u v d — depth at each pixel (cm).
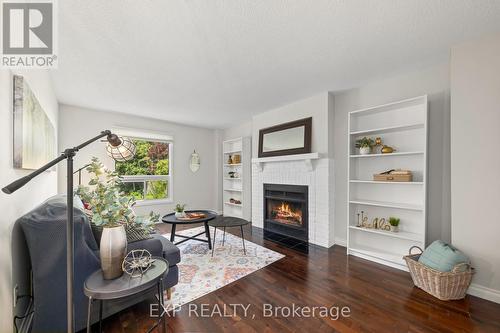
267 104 366
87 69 238
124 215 140
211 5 148
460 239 196
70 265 96
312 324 158
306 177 345
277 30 176
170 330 153
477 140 189
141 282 119
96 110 392
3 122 112
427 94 245
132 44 192
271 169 402
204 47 199
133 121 436
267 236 367
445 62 231
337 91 311
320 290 202
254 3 147
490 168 184
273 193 402
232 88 297
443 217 235
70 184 96
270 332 151
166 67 236
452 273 179
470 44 192
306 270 242
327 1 146
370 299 187
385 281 218
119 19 160
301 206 356
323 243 321
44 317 130
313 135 335
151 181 469
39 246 128
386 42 195
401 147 263
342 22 168
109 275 122
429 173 244
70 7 147
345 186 315
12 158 122
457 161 198
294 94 322
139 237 177
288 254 288
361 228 276
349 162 286
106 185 147
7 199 115
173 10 152
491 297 182
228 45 197
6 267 113
